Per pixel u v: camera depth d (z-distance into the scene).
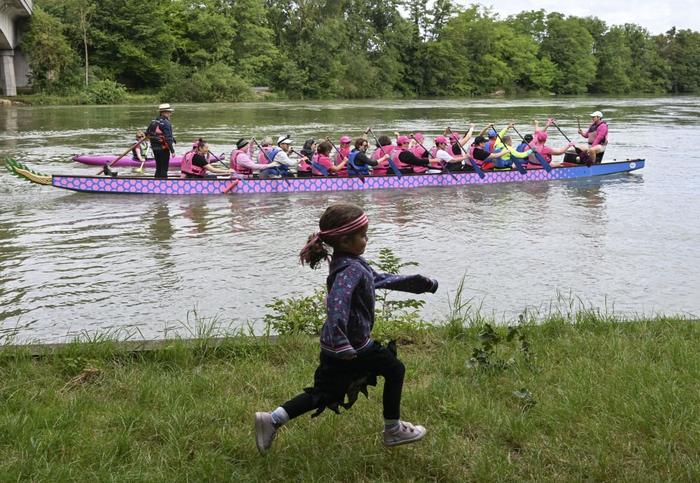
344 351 3.36
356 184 14.18
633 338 5.36
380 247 9.56
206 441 3.78
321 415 4.10
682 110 45.50
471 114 41.06
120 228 10.64
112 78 57.59
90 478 3.38
